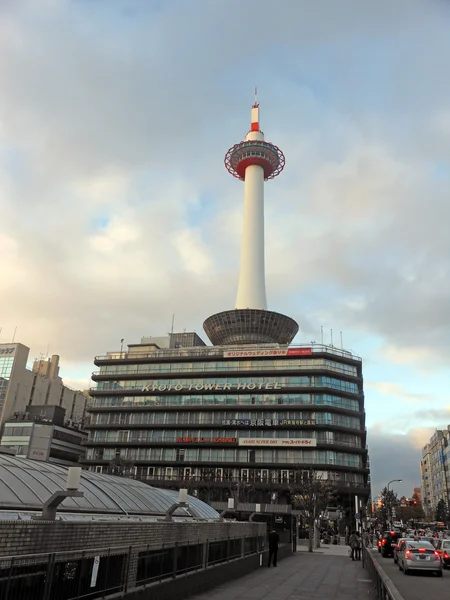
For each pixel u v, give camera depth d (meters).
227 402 94.56
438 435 160.88
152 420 96.12
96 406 100.25
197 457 90.69
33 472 19.77
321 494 71.94
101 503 21.48
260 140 138.75
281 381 94.31
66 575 10.77
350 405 93.25
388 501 132.25
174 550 16.55
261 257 126.00
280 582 22.23
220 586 20.11
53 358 138.88
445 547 35.34
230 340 119.62
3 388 115.88
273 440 87.81
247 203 131.50
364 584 22.47
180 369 100.81
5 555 9.95
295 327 121.88
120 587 12.92
